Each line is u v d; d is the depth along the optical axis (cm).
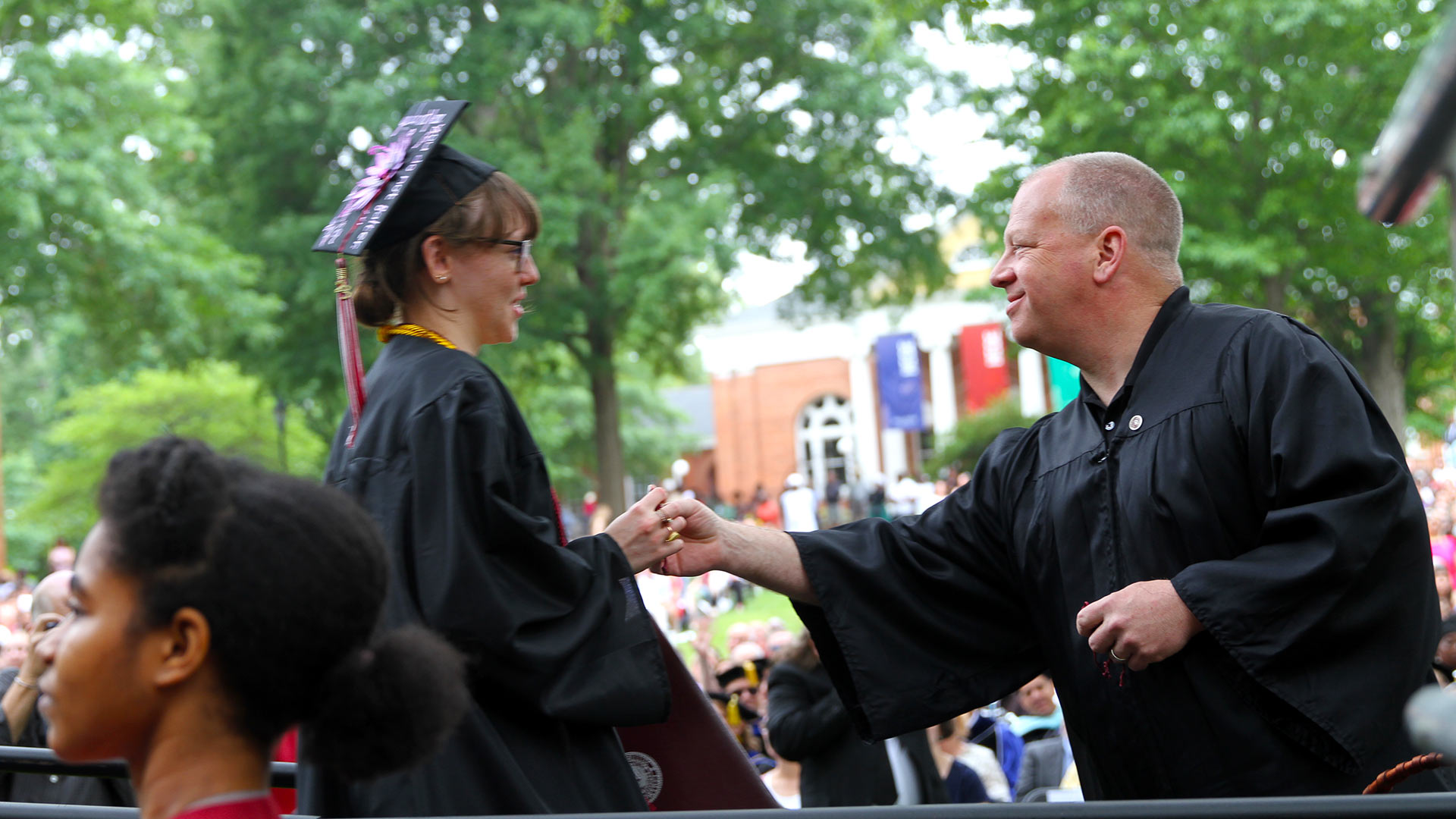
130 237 1638
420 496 203
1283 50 1471
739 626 804
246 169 1959
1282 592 211
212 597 120
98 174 1584
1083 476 245
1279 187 1523
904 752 440
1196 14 1485
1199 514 228
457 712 137
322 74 1850
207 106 1998
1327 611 211
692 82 2100
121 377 2927
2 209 1532
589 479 4119
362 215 229
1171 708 225
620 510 2091
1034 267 251
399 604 200
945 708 264
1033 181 259
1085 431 252
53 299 1719
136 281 1661
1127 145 1561
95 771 212
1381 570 215
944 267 2202
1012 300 258
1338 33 1445
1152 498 232
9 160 1527
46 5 1650
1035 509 254
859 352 4672
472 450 206
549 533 212
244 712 125
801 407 4891
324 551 123
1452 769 249
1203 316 244
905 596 268
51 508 3002
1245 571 214
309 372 1927
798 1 2006
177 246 1748
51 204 1584
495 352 1933
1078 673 243
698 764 237
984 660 267
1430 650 219
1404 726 213
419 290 232
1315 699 212
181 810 124
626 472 4619
